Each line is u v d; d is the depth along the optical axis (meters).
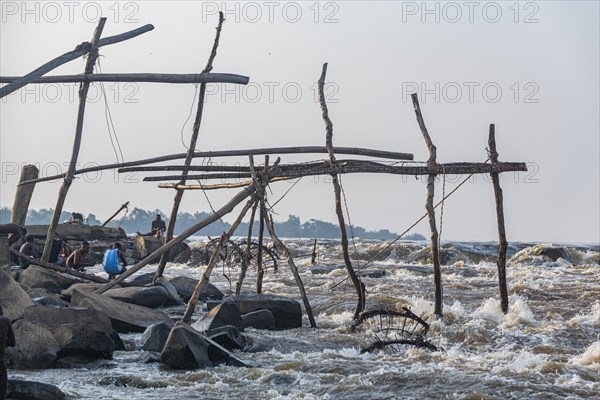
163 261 52.97
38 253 71.12
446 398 26.59
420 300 49.06
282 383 29.11
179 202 51.84
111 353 33.19
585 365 32.22
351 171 42.66
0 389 23.31
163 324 35.53
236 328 36.94
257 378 29.88
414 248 105.38
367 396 26.98
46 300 40.62
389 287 63.53
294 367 31.66
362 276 74.81
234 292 58.88
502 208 44.38
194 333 32.19
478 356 34.81
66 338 32.19
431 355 34.31
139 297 47.41
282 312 42.72
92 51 45.53
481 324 42.50
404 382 28.66
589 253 100.00
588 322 43.75
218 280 71.12
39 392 24.97
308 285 66.56
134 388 28.36
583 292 57.62
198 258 93.38
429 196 42.91
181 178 44.91
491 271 80.06
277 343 37.50
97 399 26.34
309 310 43.09
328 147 43.38
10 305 34.88
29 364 30.97
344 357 33.94
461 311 45.09
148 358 32.78
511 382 28.47
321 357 33.88
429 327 39.59
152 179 45.12
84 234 91.94
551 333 40.66
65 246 68.94
